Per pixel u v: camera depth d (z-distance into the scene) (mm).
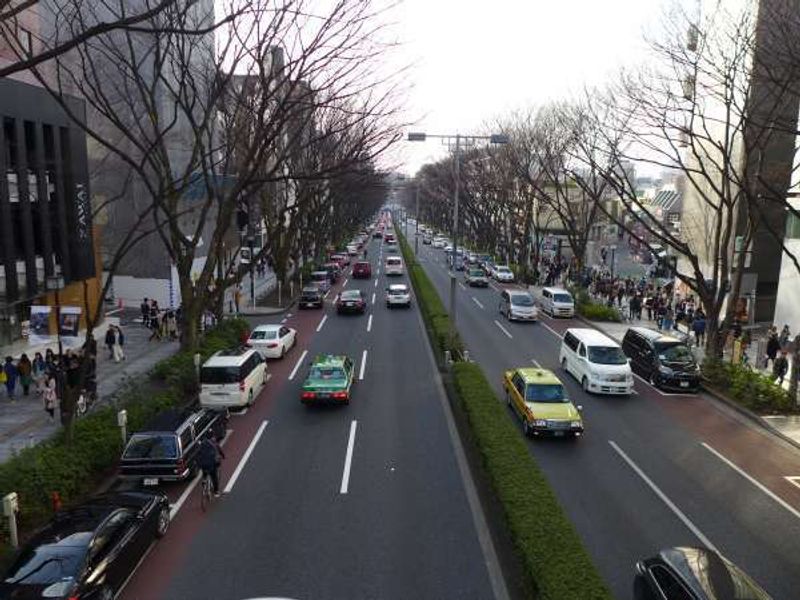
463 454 16422
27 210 24672
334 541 12117
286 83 24375
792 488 14672
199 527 12672
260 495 14102
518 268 56219
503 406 18641
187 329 24078
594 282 48094
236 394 19781
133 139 18859
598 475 15258
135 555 10953
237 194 22062
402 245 88500
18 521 12125
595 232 75938
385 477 15016
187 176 21438
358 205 86500
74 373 18828
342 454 16453
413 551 11758
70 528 10281
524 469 13625
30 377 21250
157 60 19125
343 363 21625
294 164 34500
